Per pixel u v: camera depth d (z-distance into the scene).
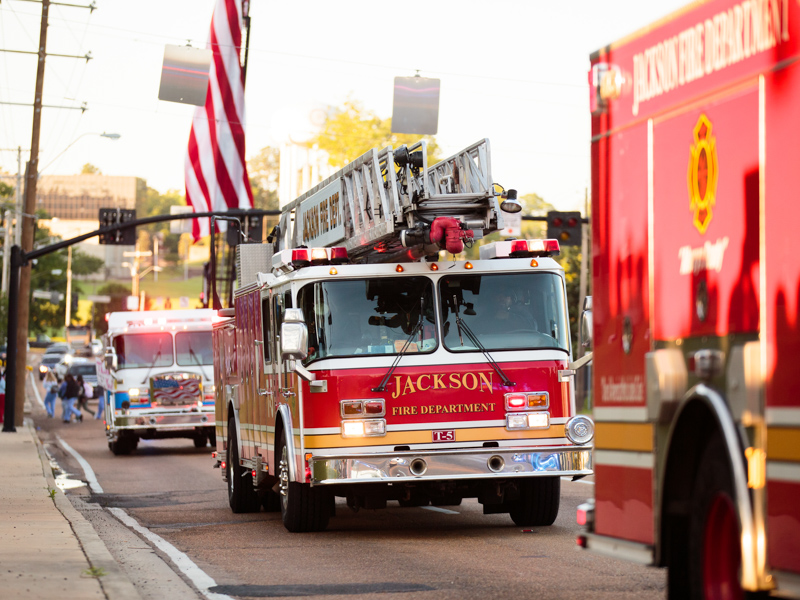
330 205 18.41
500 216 16.09
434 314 16.39
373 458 15.91
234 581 12.91
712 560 7.90
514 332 16.52
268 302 18.11
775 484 7.02
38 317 187.88
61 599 10.77
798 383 6.85
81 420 60.72
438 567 13.52
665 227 8.51
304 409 16.03
